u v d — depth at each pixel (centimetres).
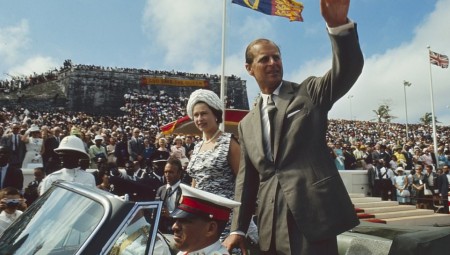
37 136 1275
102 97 6206
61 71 6738
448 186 1794
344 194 247
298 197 243
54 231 257
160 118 6088
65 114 5438
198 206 257
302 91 264
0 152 790
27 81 6600
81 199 268
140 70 6588
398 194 1772
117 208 240
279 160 256
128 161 1420
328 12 221
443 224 1567
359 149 2123
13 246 267
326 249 243
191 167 378
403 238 295
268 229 258
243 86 7069
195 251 258
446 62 2789
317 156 250
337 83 236
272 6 1472
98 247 223
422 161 2055
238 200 287
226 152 358
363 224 391
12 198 500
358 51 226
